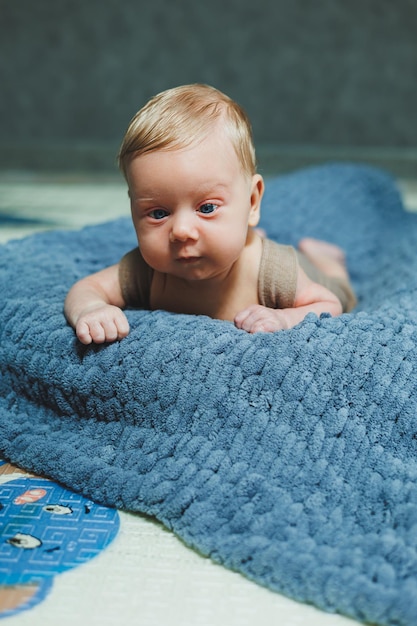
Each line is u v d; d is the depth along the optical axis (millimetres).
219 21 2928
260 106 2992
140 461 796
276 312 900
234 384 790
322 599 633
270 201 1557
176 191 824
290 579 647
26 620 617
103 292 976
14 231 1839
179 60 2990
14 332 928
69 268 1096
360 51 2893
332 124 2982
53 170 3053
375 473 746
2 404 934
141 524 752
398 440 769
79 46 3012
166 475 766
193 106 859
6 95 3084
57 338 885
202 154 826
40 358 890
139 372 822
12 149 3043
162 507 746
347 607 624
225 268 887
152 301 994
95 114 3088
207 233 839
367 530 701
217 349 807
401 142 2973
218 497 736
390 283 1207
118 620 619
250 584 665
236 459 764
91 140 3119
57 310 938
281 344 796
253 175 916
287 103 2979
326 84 2941
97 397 853
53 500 790
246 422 780
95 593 649
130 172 853
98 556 698
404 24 2846
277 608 636
